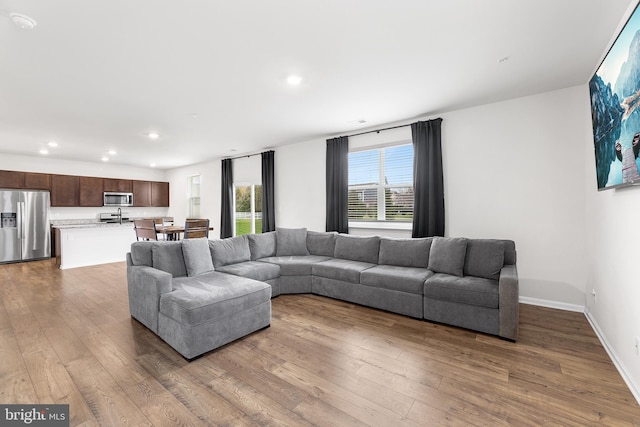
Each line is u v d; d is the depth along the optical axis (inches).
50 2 65.7
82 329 107.3
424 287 115.1
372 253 150.5
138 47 86.3
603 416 62.1
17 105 131.7
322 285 147.6
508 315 97.2
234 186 266.8
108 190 293.9
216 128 175.2
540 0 68.4
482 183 140.3
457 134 146.3
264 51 89.7
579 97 118.3
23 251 241.0
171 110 142.0
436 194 149.3
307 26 77.2
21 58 91.2
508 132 133.3
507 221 134.7
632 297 72.1
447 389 71.9
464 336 101.7
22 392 70.6
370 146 177.8
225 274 126.2
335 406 66.1
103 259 233.9
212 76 106.1
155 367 82.2
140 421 61.1
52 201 259.1
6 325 110.4
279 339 100.3
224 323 94.8
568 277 122.5
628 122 67.1
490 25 78.0
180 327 88.2
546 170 125.7
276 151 228.4
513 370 79.8
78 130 174.9
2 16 70.2
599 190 93.5
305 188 210.7
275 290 147.7
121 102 130.3
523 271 131.7
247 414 63.4
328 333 105.0
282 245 173.8
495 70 104.4
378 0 67.4
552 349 91.1
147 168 335.3
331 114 151.2
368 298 130.7
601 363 82.9
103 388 72.4
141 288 109.5
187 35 80.5
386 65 99.6
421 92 123.6
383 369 81.1
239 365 83.6
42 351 90.7
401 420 61.5
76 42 82.8
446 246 125.9
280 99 129.9
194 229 205.3
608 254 90.9
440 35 82.4
